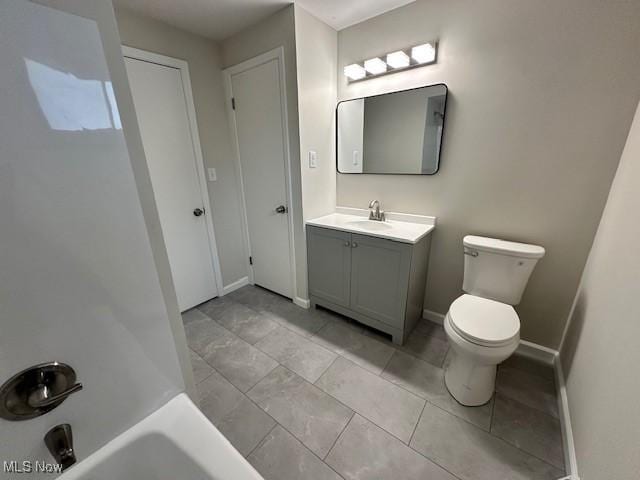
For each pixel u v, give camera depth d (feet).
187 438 2.58
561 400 4.48
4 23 1.64
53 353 2.11
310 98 6.39
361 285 6.38
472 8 4.98
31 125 1.82
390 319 6.12
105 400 2.46
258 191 7.87
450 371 4.92
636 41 3.88
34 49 1.78
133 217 2.43
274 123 6.77
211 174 7.64
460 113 5.53
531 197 5.16
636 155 3.61
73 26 1.93
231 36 6.85
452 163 5.86
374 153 6.89
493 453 3.88
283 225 7.61
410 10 5.61
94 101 2.09
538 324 5.62
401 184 6.70
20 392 1.97
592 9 4.06
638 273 2.81
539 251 4.84
